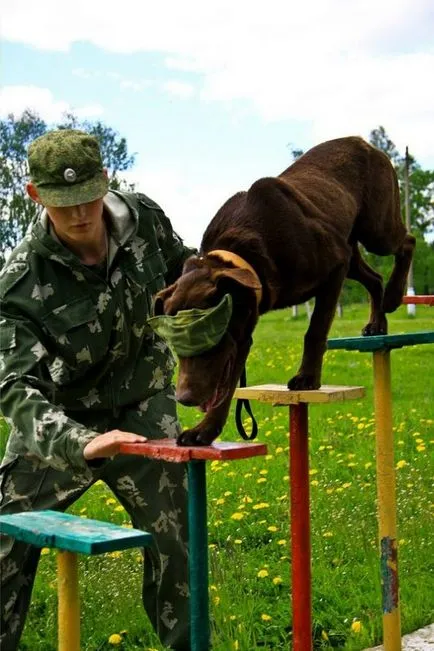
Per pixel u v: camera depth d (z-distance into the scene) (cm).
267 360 1555
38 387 322
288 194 351
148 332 366
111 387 363
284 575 495
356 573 493
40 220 343
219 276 297
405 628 434
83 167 319
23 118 3572
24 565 345
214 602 439
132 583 473
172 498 370
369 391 1184
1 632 346
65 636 259
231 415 991
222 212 349
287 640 419
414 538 530
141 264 354
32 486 355
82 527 260
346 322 2605
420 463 735
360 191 409
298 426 350
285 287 343
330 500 618
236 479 691
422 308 3422
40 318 337
